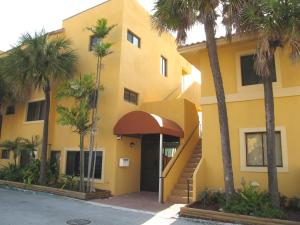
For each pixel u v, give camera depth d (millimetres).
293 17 9898
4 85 19562
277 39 10680
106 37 17406
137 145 17594
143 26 19172
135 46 18172
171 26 11945
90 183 15188
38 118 19797
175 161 14961
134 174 17109
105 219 10203
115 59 16797
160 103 17688
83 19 18672
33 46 16203
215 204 11570
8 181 17516
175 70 23312
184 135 16562
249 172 12695
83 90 15391
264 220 9453
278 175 12102
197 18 11398
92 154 16375
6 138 21578
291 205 10961
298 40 10289
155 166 17469
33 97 20172
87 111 15359
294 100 12367
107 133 16141
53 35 19531
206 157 13688
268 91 10930
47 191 15297
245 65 13805
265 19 10359
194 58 15391
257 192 10672
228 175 10938
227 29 11648
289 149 12102
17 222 9336
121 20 17125
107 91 16672
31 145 18062
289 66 12688
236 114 13445
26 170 17344
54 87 18938
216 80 11539
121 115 16359
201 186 12977
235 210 10148
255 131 12883
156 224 9766
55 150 18219
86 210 11547
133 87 17594
